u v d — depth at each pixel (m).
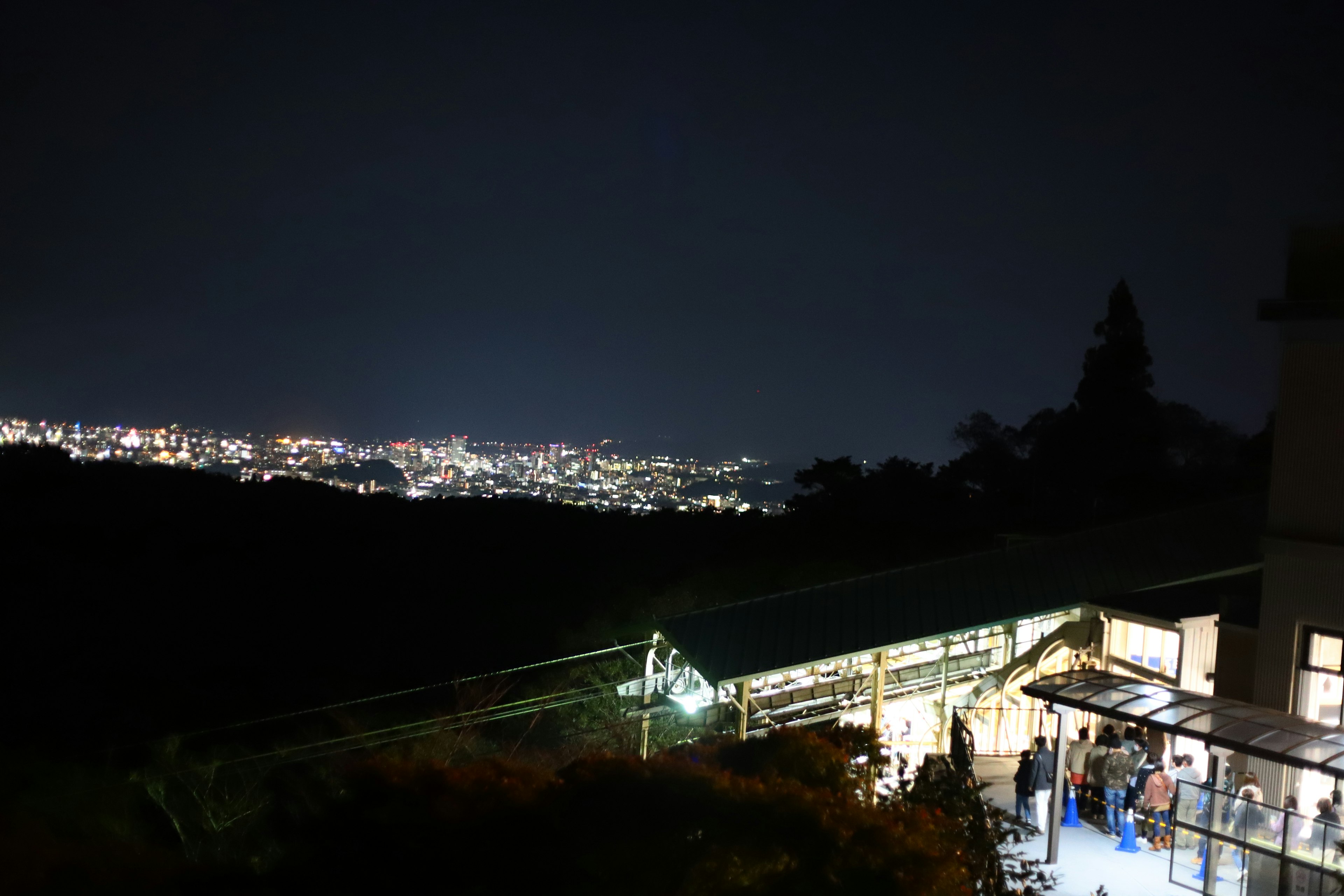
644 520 46.09
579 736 18.34
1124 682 12.83
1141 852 12.66
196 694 22.94
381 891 8.16
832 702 18.30
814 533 38.47
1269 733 10.80
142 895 8.96
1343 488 12.03
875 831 8.22
